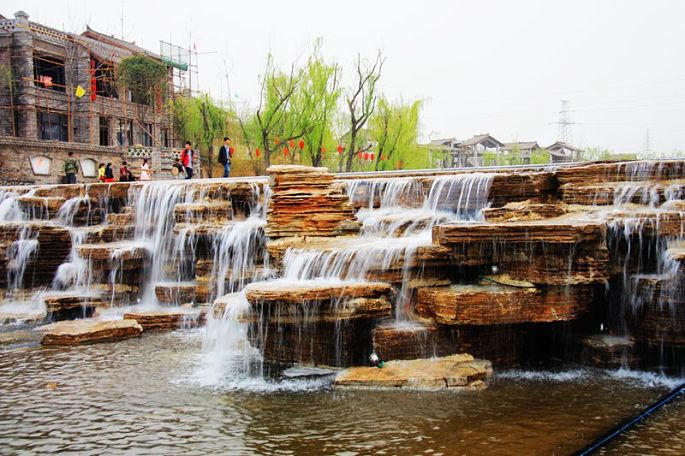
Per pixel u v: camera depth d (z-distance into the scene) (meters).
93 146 41.59
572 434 9.30
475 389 11.38
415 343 12.50
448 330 12.61
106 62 47.97
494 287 12.83
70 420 10.22
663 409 10.39
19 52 42.56
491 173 18.88
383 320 13.14
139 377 12.54
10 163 36.53
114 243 21.09
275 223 16.81
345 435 9.38
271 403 10.84
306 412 10.37
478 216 18.12
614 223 13.06
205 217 19.98
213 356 13.77
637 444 8.98
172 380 12.30
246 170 52.97
